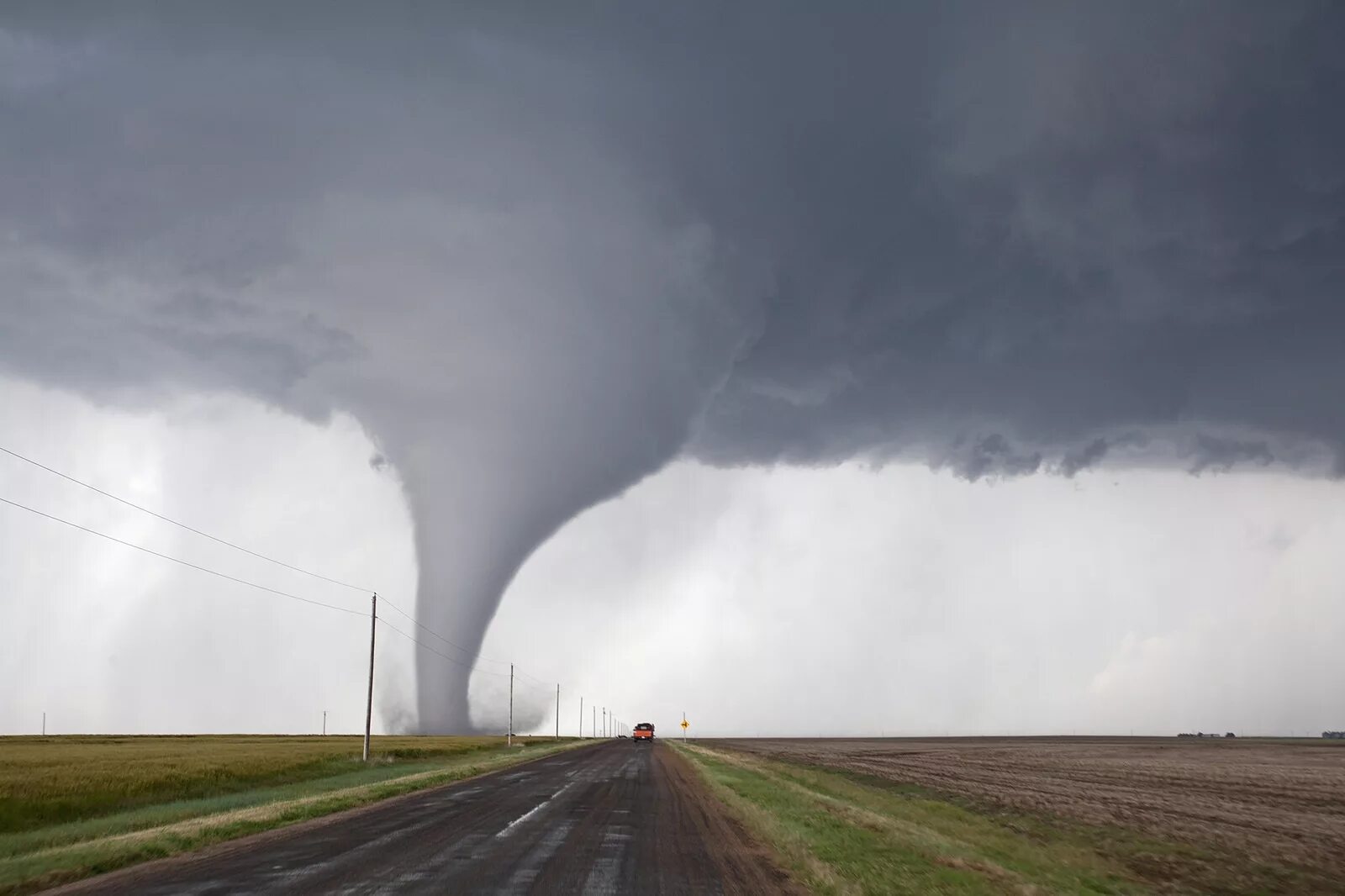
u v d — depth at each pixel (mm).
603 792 33781
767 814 25062
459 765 58469
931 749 134000
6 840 20875
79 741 105438
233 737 135375
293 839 19562
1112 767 76438
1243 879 22156
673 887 14406
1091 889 17844
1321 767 80438
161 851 17188
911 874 15859
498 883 14281
